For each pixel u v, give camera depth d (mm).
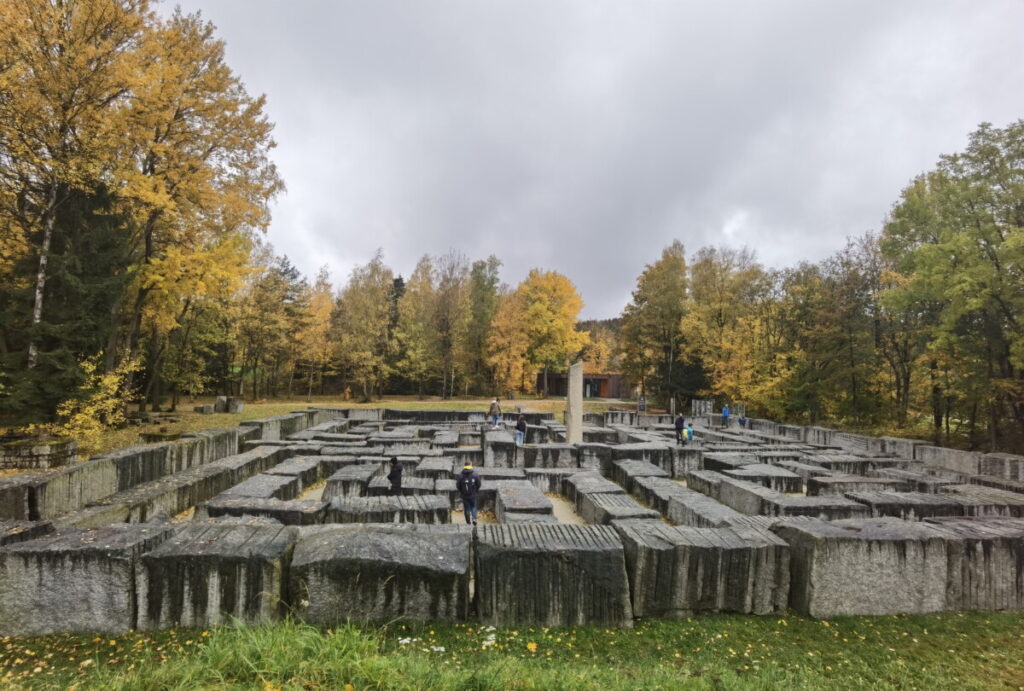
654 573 6816
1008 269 18531
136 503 10070
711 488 14266
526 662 5270
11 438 15867
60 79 16094
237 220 23156
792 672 5512
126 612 5965
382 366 45594
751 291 40000
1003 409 21016
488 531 7113
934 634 6516
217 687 3855
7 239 18078
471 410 35969
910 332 25781
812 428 25016
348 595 6145
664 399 44188
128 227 20844
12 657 5375
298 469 14234
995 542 7484
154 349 29781
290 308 47312
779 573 7121
